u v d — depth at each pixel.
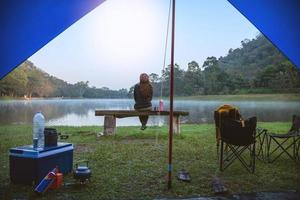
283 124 11.91
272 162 6.09
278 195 4.32
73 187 4.50
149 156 6.45
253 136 5.30
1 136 8.91
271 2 4.94
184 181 4.85
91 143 7.89
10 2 4.54
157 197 4.21
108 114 8.91
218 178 4.98
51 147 4.72
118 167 5.60
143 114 8.96
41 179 4.50
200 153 6.76
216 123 6.46
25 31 4.64
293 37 5.11
